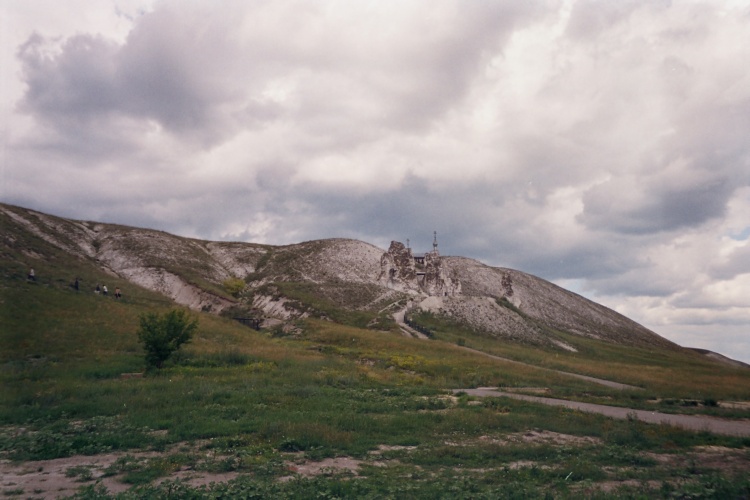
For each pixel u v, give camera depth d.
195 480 11.80
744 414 25.84
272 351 41.81
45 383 25.47
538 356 61.66
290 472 12.55
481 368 41.62
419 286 108.50
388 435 17.20
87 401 21.42
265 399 22.59
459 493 10.64
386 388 29.28
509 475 12.55
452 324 86.69
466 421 19.59
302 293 89.94
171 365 33.16
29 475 12.34
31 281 53.12
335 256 122.75
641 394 33.00
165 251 107.88
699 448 16.95
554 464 14.20
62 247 90.12
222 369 32.34
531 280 156.88
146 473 12.22
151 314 33.47
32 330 37.88
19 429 17.23
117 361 33.59
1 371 28.11
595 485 11.89
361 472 12.69
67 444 14.62
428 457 14.26
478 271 142.62
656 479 12.71
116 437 15.62
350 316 79.38
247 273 115.31
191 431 16.47
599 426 19.86
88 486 11.12
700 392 37.03
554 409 23.77
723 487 11.34
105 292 57.50
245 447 14.80
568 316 131.88
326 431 16.36
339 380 30.34
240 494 10.20
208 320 54.97
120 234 111.50
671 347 130.00
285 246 135.88
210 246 130.38
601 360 79.56
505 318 95.19
